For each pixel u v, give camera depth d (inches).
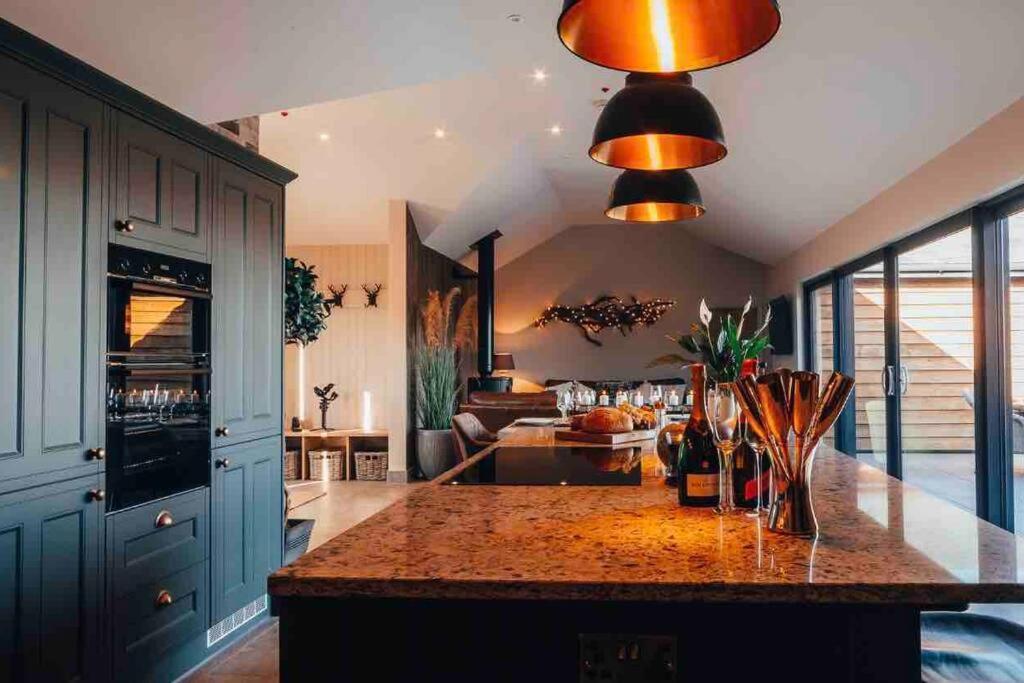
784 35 167.9
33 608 85.6
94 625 95.0
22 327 84.8
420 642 45.4
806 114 202.5
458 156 273.3
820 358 334.0
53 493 88.8
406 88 230.2
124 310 101.3
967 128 169.9
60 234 90.5
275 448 144.3
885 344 236.8
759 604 43.8
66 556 90.7
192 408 116.3
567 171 332.8
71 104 92.4
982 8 131.5
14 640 83.0
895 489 71.9
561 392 185.2
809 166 238.5
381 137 258.7
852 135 201.9
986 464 171.2
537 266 458.9
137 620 103.3
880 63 162.1
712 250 445.7
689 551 48.4
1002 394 169.3
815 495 68.3
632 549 49.2
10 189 83.4
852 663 43.1
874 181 224.2
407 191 291.9
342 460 331.6
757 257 417.7
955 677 49.9
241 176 132.5
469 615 45.4
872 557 46.6
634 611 44.4
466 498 68.8
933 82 159.6
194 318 118.0
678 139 87.0
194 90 116.3
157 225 108.7
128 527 101.5
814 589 41.2
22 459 84.4
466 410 268.7
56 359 89.5
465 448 164.4
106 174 98.3
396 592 42.9
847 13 150.2
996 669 51.1
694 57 55.0
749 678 43.7
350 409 358.3
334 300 358.0
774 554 47.6
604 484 76.4
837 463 90.8
